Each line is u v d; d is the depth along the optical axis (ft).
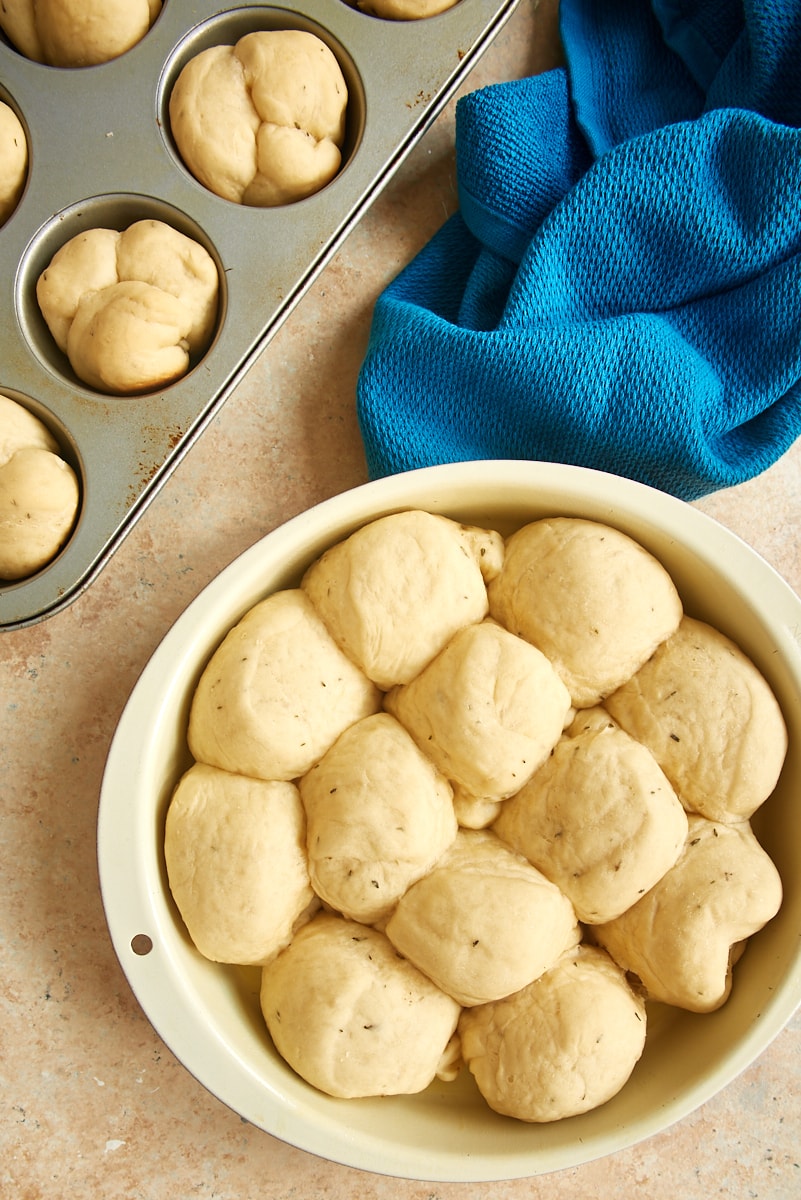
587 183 1.86
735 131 1.85
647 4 2.00
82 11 1.78
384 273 1.99
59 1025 1.86
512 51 2.01
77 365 1.82
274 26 1.86
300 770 1.75
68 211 1.82
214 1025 1.71
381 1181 1.88
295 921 1.76
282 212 1.83
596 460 1.89
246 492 1.92
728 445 1.93
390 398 1.88
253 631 1.74
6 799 1.86
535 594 1.77
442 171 2.00
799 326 1.87
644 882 1.71
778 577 1.77
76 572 1.78
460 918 1.68
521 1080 1.71
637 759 1.73
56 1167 1.85
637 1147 1.91
